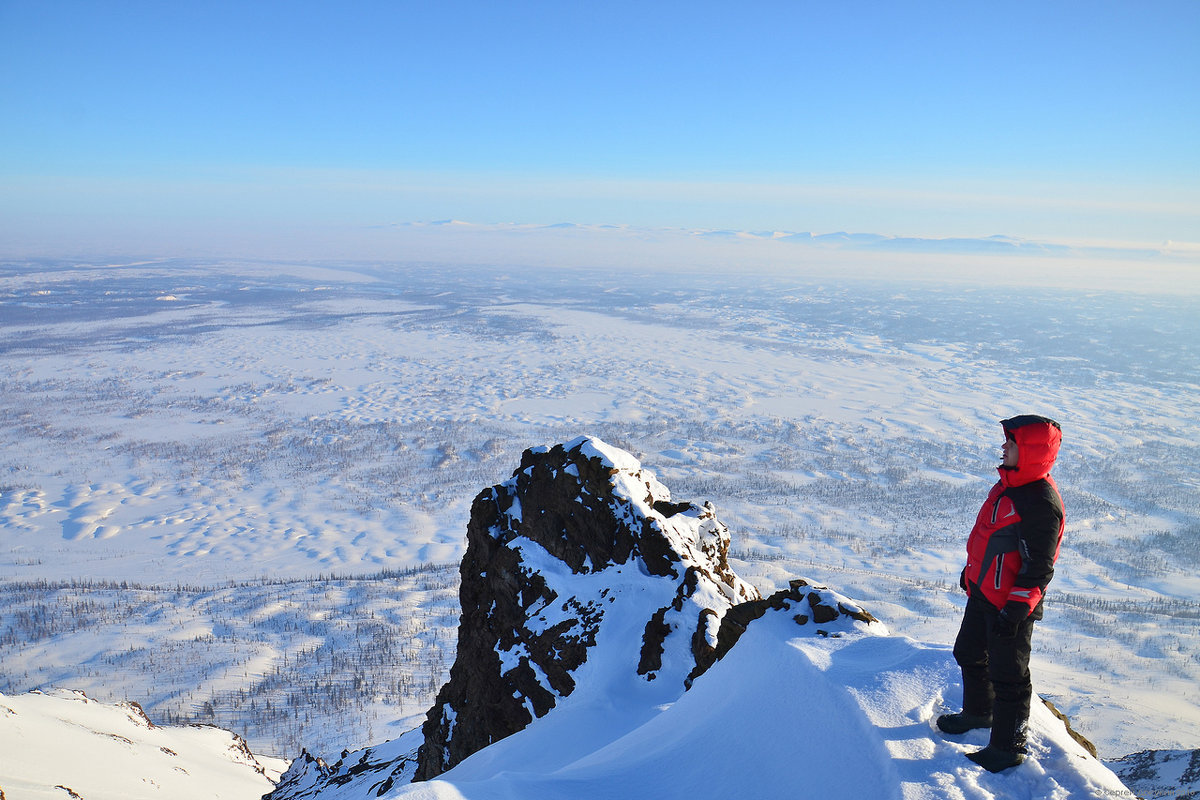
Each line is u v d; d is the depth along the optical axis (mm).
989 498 5496
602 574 17297
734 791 5285
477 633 18875
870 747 4945
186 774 43406
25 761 33031
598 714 12688
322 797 25516
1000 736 4793
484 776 11789
